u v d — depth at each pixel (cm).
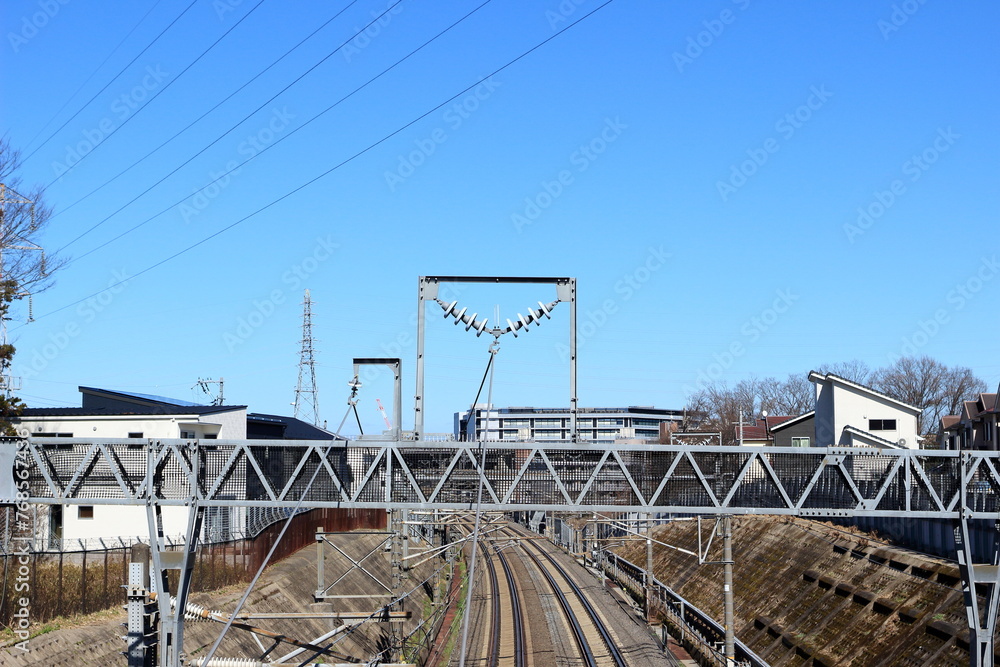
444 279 1653
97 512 2791
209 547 2688
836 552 3158
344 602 3178
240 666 1586
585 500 1451
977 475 1519
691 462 1441
